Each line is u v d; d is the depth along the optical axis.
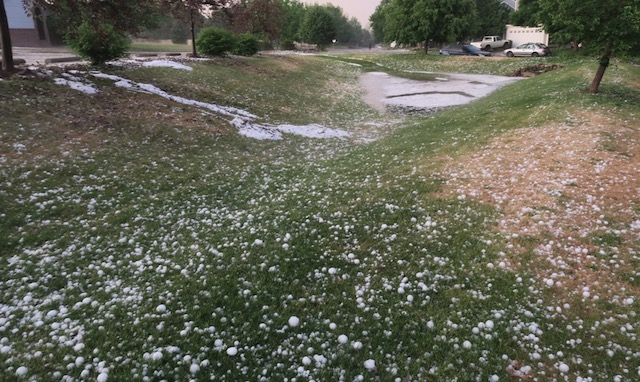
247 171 10.77
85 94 13.27
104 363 4.17
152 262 6.19
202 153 11.70
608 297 5.27
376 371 4.26
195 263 6.14
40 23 41.22
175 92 16.95
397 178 9.48
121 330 4.69
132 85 15.70
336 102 23.53
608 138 10.12
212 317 4.96
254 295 5.44
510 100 17.19
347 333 4.81
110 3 15.00
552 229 6.70
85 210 7.60
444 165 9.95
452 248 6.49
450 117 16.58
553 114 12.91
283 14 49.28
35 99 11.66
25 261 5.93
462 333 4.79
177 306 5.14
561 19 14.50
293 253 6.40
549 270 5.82
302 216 7.69
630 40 13.78
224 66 24.50
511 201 7.70
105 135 10.99
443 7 43.66
